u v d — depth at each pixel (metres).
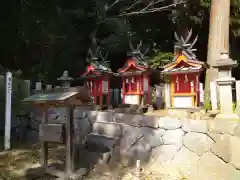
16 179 3.82
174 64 4.99
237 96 4.34
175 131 4.30
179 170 4.04
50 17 10.20
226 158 3.65
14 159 4.83
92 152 4.57
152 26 11.40
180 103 4.94
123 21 10.88
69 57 11.00
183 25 10.16
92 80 6.14
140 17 11.20
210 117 4.43
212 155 3.79
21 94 7.40
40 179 3.85
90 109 5.98
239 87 4.33
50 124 4.03
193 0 9.14
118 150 4.83
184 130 4.20
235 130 3.64
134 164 4.62
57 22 10.13
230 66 3.99
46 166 4.13
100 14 10.43
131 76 5.72
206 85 6.45
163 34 11.49
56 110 6.23
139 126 4.78
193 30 10.45
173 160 4.20
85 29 11.01
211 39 6.72
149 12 10.27
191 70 4.68
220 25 6.58
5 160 4.75
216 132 3.81
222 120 3.88
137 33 11.48
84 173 4.05
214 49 6.57
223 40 6.52
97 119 5.56
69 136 3.85
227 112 3.97
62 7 10.67
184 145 4.14
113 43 10.97
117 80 7.48
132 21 11.48
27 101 3.99
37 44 10.60
